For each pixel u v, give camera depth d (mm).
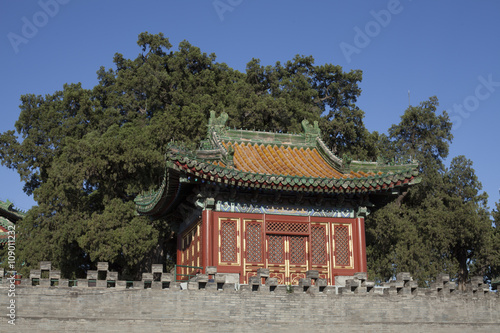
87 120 52656
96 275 23281
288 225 28406
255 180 26266
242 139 31781
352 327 25312
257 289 24828
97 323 22719
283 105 52875
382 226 50844
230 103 55188
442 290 27141
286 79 58406
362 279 26141
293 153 31688
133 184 45688
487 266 57312
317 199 28875
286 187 26812
